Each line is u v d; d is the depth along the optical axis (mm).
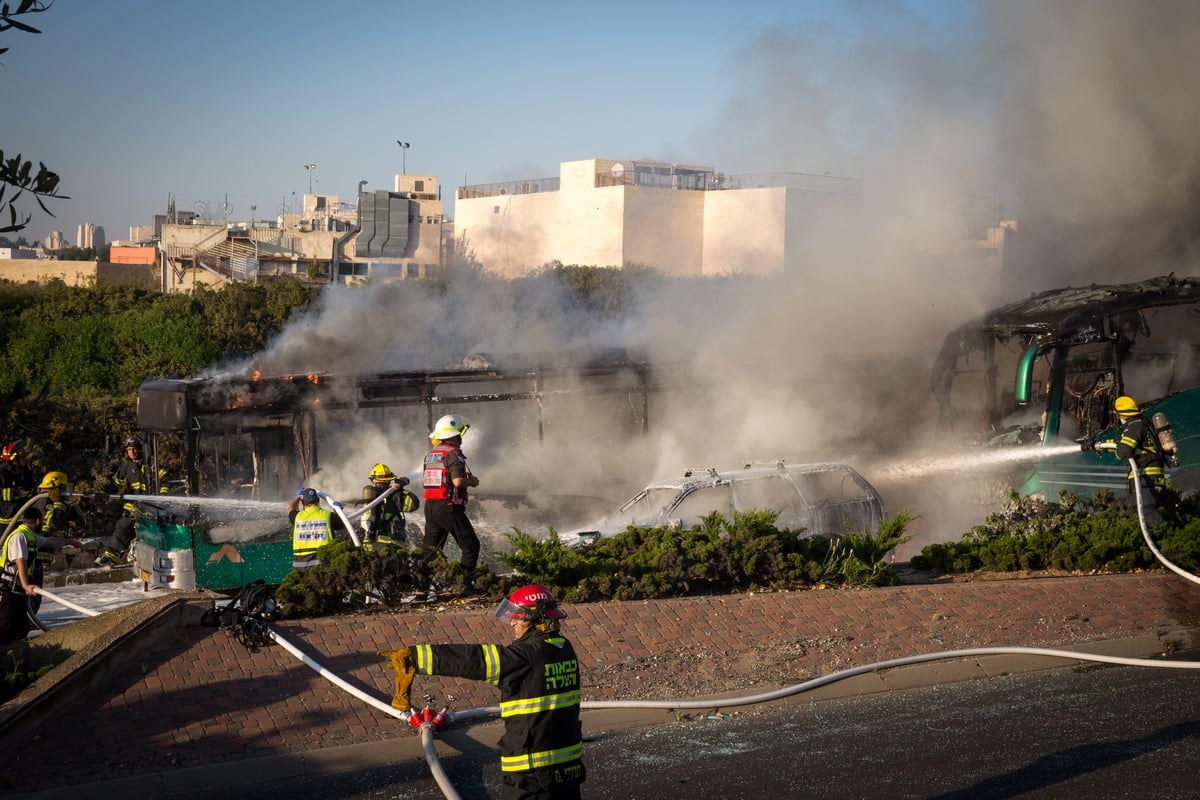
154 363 33500
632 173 68000
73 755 7105
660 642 9453
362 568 9688
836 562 11305
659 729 8086
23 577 10062
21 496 11586
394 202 69438
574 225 67812
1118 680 9102
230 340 35656
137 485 16250
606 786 6996
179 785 6910
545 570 10297
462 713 7840
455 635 9070
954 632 10031
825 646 9562
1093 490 17000
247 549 12734
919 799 6660
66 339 33781
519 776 5250
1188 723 7922
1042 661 9641
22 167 4398
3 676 8844
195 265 63969
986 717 8188
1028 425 18031
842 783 6938
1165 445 13516
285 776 7180
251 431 14953
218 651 8438
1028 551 12430
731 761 7383
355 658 8562
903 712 8359
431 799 6781
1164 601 11141
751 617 10008
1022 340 18297
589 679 8781
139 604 9047
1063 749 7453
